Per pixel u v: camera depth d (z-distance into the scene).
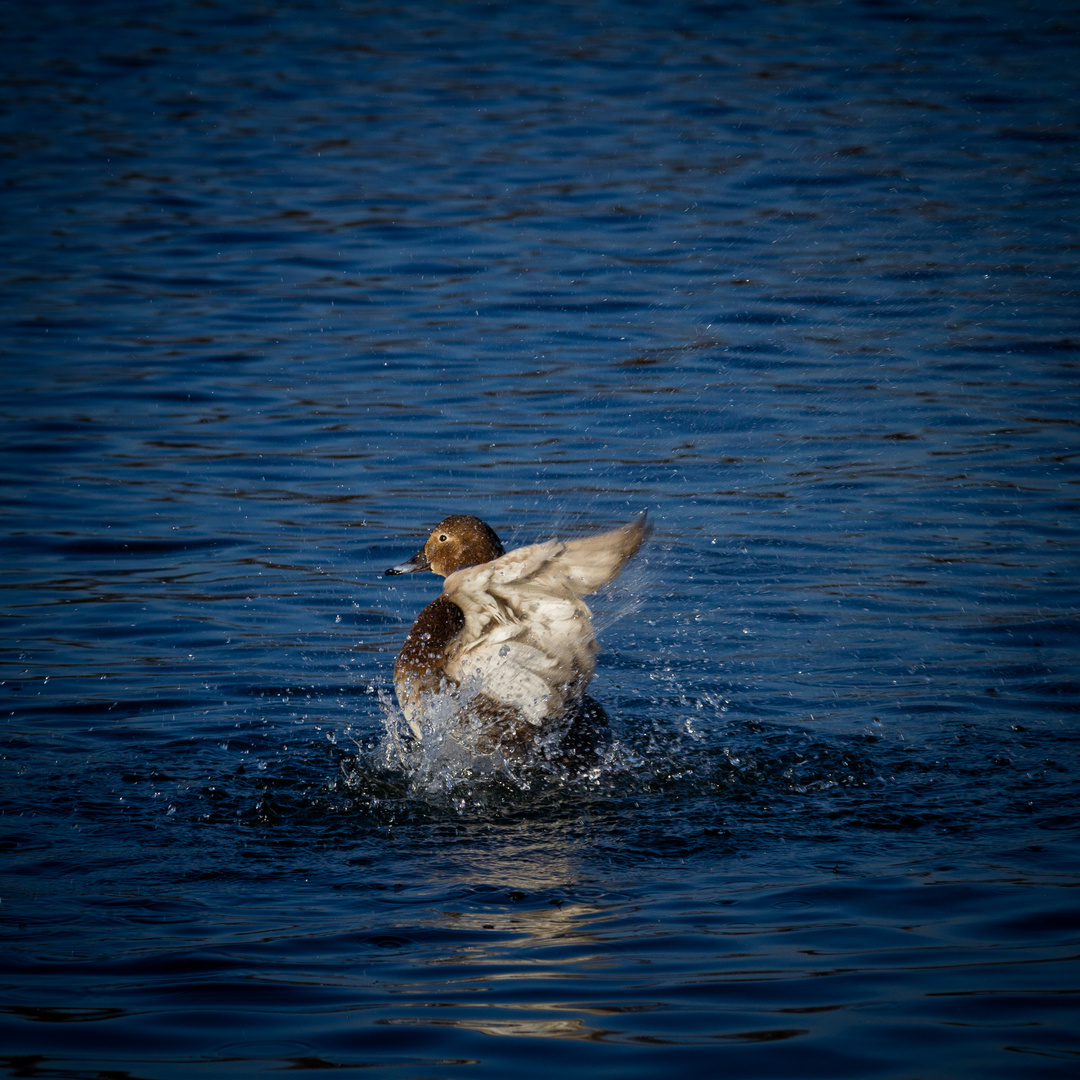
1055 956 16.95
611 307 52.78
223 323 51.84
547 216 64.50
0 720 26.25
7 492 38.12
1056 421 42.00
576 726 25.33
